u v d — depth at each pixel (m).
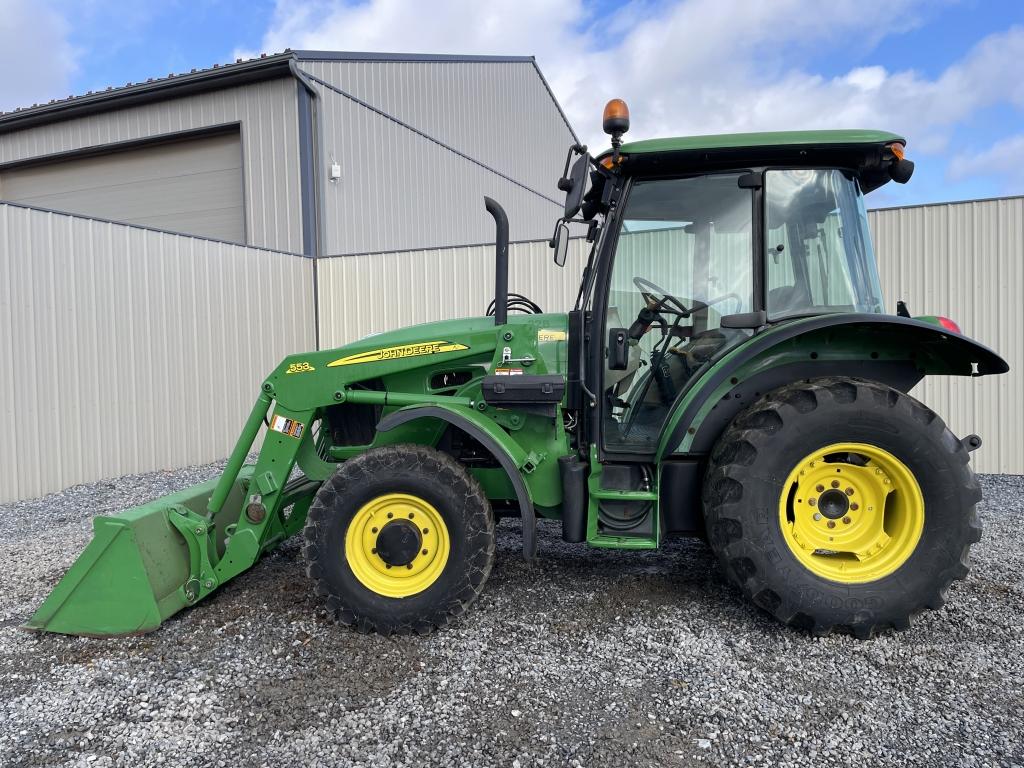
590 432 2.97
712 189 2.97
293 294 8.64
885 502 2.72
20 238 5.66
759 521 2.62
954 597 3.12
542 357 3.10
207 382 7.44
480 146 13.84
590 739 2.03
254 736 2.07
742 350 2.77
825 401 2.61
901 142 2.80
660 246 3.01
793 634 2.72
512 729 2.08
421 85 11.66
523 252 8.10
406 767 1.91
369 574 2.81
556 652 2.59
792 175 2.95
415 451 2.79
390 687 2.34
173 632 2.81
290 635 2.77
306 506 3.55
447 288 8.41
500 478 3.14
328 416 3.36
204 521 3.00
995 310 6.48
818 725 2.10
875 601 2.59
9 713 2.24
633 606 3.03
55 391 5.95
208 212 9.70
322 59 9.23
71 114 9.95
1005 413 6.55
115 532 2.78
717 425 2.88
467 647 2.63
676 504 2.94
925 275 6.69
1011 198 6.36
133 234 6.64
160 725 2.14
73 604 2.80
